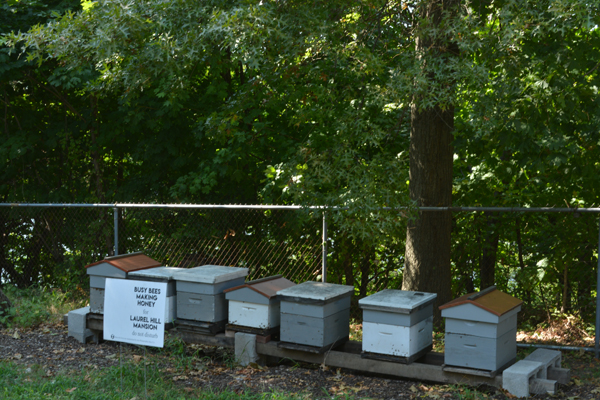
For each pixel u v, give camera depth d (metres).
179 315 5.96
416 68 5.61
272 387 5.06
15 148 10.70
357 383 5.18
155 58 6.04
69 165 12.09
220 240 10.63
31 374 5.35
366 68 6.15
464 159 9.09
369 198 5.55
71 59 6.42
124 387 5.02
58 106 12.34
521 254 9.26
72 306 8.53
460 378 4.84
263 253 10.42
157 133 10.89
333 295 5.29
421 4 6.59
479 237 9.00
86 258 11.57
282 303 5.42
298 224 8.93
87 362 5.84
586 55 6.15
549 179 7.45
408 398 4.77
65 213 11.91
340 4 6.68
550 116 6.18
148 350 6.32
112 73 7.06
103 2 5.59
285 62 6.58
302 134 10.18
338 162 5.97
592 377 5.30
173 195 10.02
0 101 11.43
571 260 7.76
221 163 10.08
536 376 4.86
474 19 5.84
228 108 7.35
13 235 12.60
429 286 7.14
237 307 5.71
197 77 11.14
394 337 4.98
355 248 10.12
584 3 5.05
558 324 7.50
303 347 5.31
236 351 5.66
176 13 5.98
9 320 7.49
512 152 7.88
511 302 4.99
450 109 7.07
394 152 9.48
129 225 11.76
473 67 5.59
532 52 5.82
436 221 7.14
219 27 5.32
